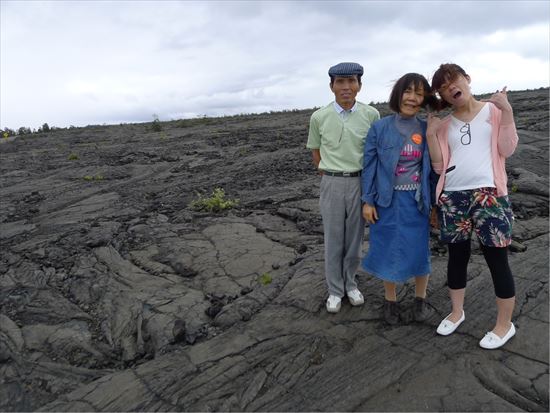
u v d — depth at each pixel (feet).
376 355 11.49
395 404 9.82
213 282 17.35
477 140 10.42
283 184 31.96
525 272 14.58
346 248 13.24
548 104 53.57
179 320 14.71
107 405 10.94
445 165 10.86
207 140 61.05
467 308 12.93
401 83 10.89
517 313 12.43
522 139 34.81
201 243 21.09
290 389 10.77
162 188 35.37
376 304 13.78
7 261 21.35
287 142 51.62
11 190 39.81
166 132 79.56
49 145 73.92
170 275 18.54
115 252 21.03
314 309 13.89
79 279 18.63
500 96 10.14
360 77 11.97
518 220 19.62
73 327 15.15
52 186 40.32
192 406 10.59
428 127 10.92
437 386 10.16
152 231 23.44
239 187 32.73
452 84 10.20
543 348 10.88
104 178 42.04
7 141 85.87
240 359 12.07
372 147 11.68
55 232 25.38
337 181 12.50
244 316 14.35
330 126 12.31
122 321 15.33
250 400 10.57
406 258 11.62
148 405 10.78
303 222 22.68
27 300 17.24
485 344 11.06
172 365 12.16
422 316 12.67
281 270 17.58
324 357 11.74
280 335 12.90
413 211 11.48
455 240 11.05
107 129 99.25
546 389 9.70
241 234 21.81
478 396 9.72
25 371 12.97
